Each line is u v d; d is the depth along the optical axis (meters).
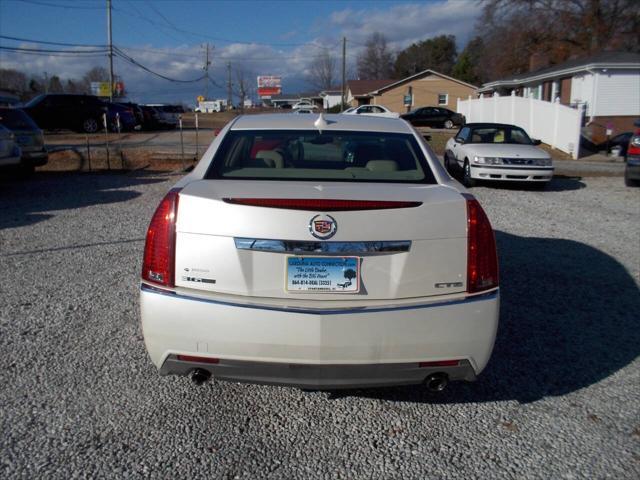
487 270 2.91
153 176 13.92
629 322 4.69
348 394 3.51
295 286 2.79
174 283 2.84
